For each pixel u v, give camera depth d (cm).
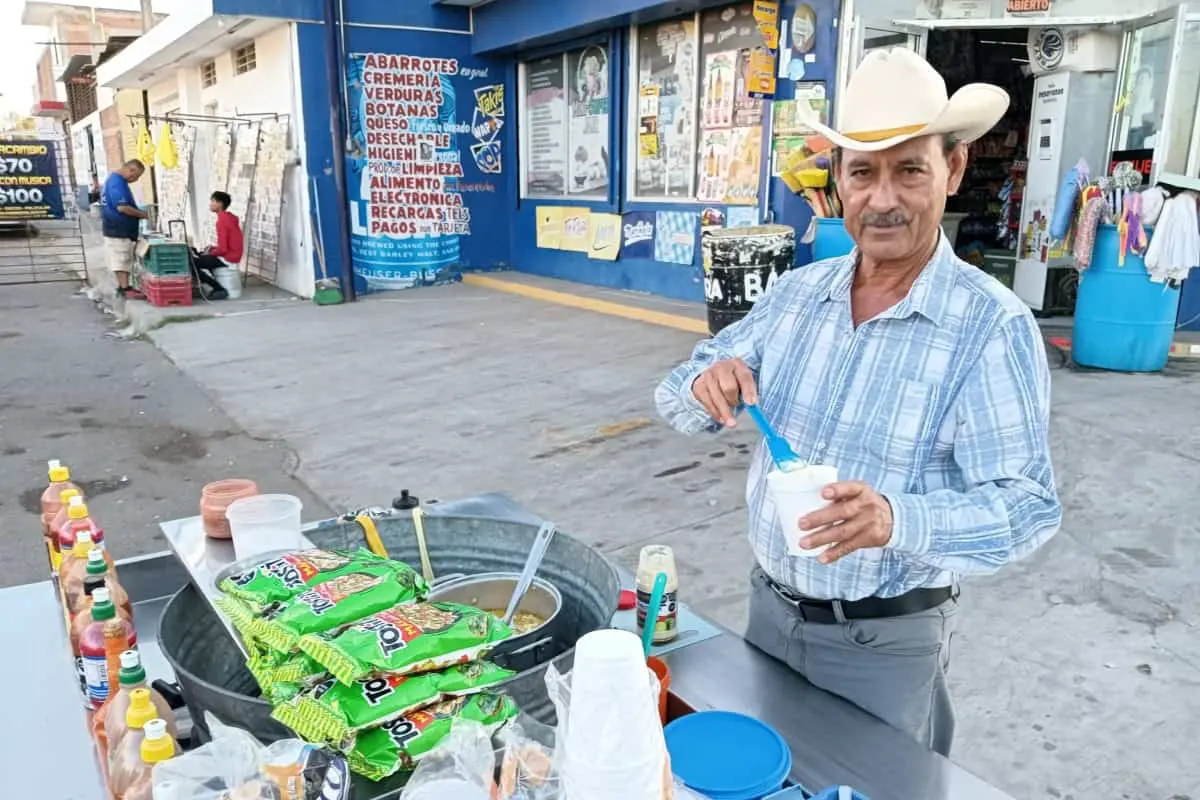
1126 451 487
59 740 141
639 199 985
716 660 163
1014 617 330
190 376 739
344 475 503
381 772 107
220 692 115
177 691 148
